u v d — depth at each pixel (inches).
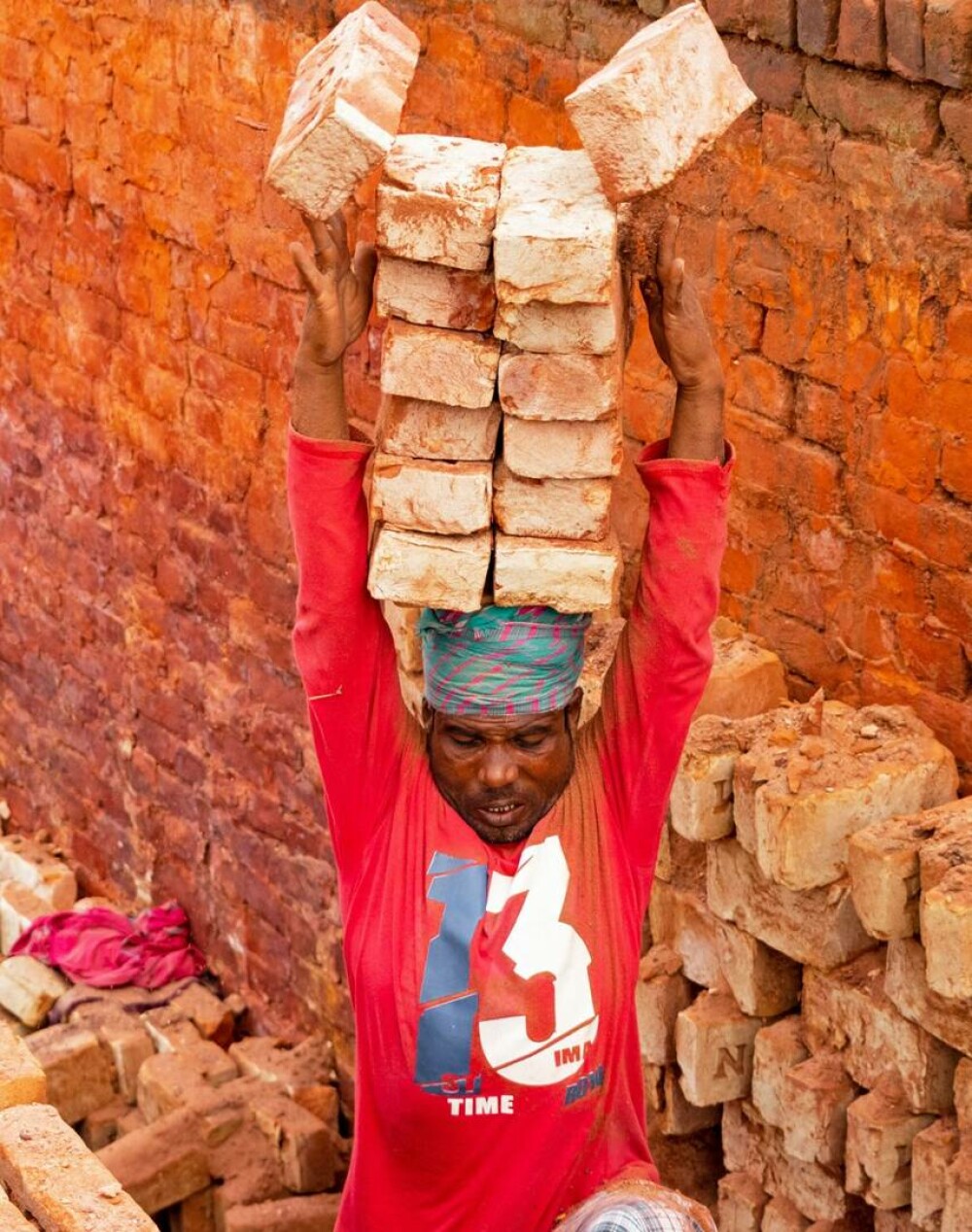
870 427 153.6
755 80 154.4
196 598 245.8
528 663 106.4
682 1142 175.5
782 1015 160.4
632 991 113.3
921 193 144.2
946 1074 144.8
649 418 173.3
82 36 236.5
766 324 160.1
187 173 225.1
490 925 108.7
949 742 153.5
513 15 174.1
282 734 237.0
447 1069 108.9
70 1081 242.4
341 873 115.4
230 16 211.0
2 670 296.5
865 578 157.5
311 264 101.1
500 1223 113.1
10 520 283.6
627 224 101.4
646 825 112.7
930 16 137.6
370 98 98.0
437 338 101.3
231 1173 223.6
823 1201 158.1
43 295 260.5
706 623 108.6
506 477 104.7
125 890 277.9
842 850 145.5
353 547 106.9
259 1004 252.7
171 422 241.1
